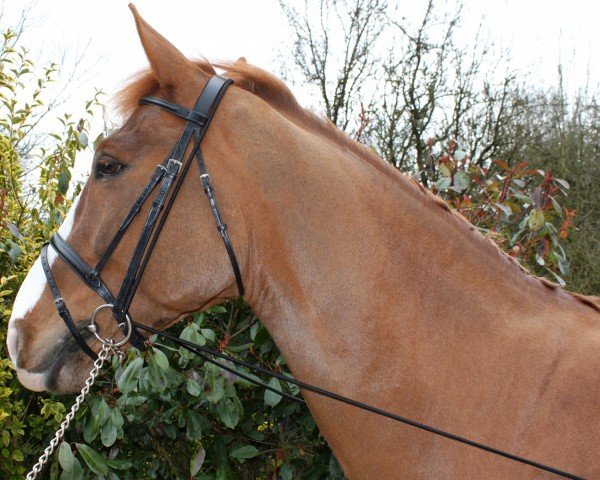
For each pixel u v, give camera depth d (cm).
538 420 135
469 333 144
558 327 145
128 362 204
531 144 977
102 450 240
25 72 275
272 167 150
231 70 164
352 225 149
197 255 150
